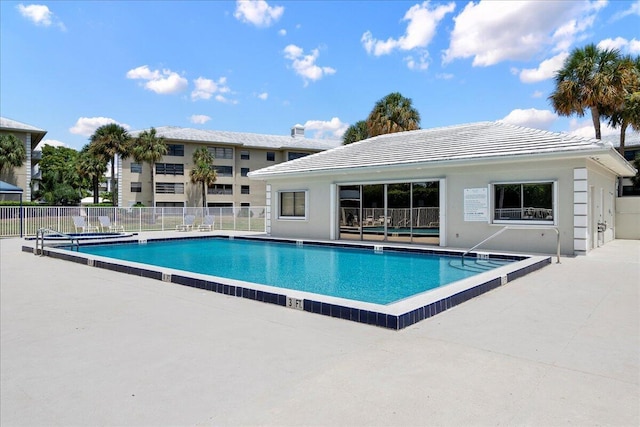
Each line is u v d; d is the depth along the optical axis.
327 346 4.01
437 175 14.05
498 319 4.96
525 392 2.95
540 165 12.02
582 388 3.02
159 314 5.30
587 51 23.47
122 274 8.66
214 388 3.07
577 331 4.45
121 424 2.56
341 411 2.69
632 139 38.03
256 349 3.93
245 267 10.62
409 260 11.88
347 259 12.20
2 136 37.22
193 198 49.22
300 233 18.17
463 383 3.11
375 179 15.59
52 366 3.53
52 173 57.31
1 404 2.83
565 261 10.27
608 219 16.55
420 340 4.17
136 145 43.84
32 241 16.81
